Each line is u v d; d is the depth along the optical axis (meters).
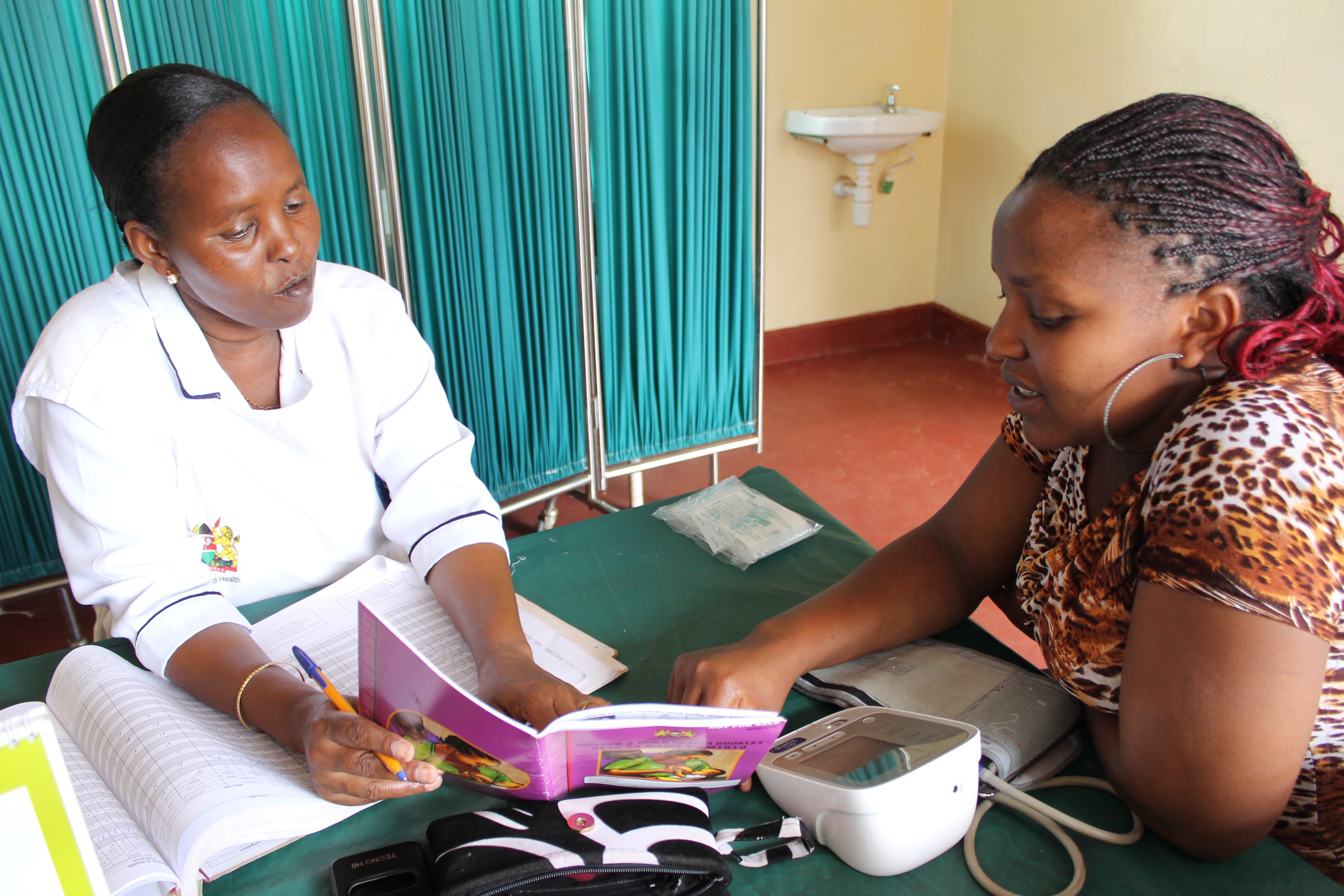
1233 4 2.95
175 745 0.87
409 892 0.76
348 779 0.82
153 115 0.96
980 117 4.03
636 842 0.76
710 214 2.61
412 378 1.29
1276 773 0.71
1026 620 1.12
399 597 1.17
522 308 2.50
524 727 0.74
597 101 2.40
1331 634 0.69
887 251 4.37
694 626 1.13
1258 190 0.71
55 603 2.56
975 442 3.44
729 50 2.45
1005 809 0.86
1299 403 0.72
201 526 1.21
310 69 2.05
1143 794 0.77
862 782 0.77
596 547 1.30
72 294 2.03
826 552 1.28
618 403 2.76
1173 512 0.73
